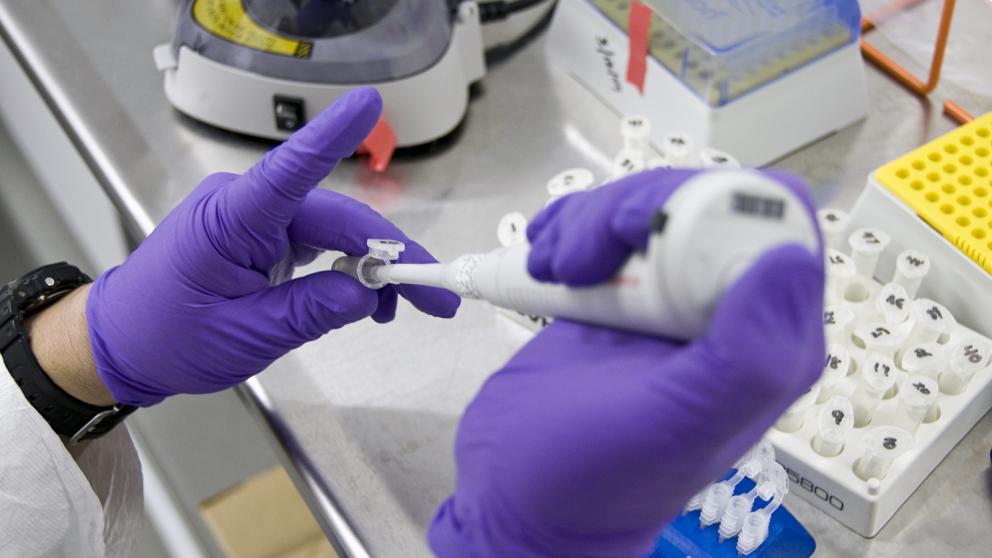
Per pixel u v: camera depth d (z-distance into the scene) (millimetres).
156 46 1193
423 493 836
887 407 828
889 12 1116
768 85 988
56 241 1684
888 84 1111
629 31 1027
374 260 777
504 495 564
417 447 864
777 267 440
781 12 975
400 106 1029
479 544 606
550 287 551
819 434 808
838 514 812
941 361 834
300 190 770
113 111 1130
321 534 1380
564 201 572
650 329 501
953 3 1009
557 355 578
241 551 1401
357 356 927
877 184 917
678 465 519
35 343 862
